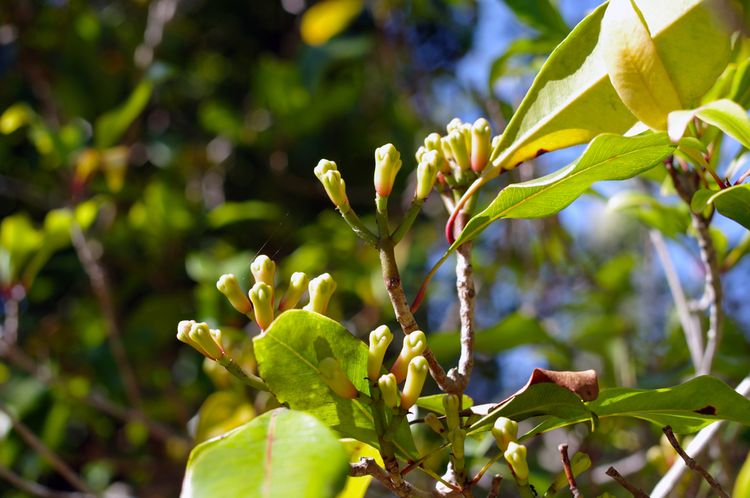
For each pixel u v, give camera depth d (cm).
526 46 263
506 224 419
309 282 133
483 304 453
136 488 441
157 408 426
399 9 539
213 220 461
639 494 126
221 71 604
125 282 482
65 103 519
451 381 131
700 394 139
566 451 127
